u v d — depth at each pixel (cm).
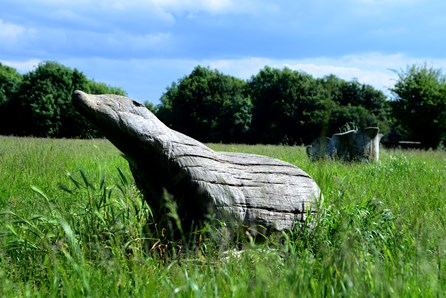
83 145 1841
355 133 1378
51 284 338
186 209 495
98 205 478
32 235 485
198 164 492
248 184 516
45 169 1000
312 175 845
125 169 1098
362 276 310
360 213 566
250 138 6562
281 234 516
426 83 4297
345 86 6078
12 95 5703
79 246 414
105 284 338
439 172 1089
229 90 6719
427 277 320
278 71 6756
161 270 385
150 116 495
